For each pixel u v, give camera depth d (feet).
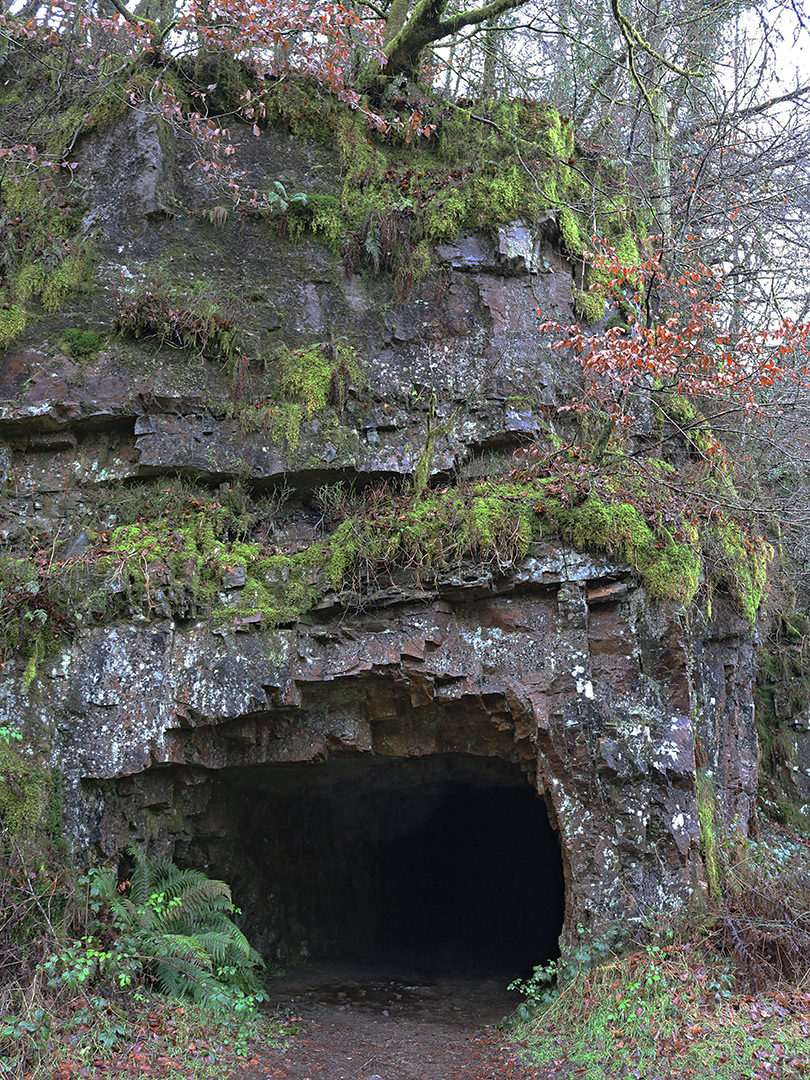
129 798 22.43
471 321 28.09
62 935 18.79
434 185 29.48
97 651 22.45
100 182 28.35
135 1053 17.12
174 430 25.96
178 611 23.07
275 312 27.73
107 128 28.81
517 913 36.47
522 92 35.45
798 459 32.01
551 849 36.52
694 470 28.58
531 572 23.24
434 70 34.32
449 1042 21.83
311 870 31.53
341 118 30.01
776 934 20.77
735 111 32.32
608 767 22.25
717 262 37.27
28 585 22.71
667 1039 17.28
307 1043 21.17
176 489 25.75
